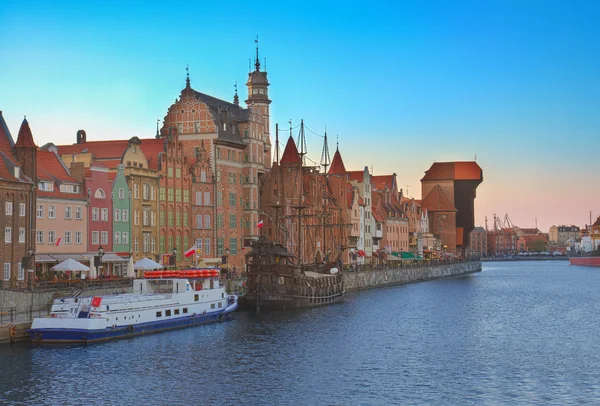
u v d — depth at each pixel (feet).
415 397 198.29
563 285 612.29
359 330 306.76
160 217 415.23
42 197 338.75
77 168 365.40
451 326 323.57
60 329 253.03
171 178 424.87
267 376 220.02
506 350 263.90
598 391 205.26
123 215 386.11
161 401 192.85
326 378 218.59
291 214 524.52
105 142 422.00
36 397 192.85
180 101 470.80
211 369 226.99
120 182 384.68
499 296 486.38
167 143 423.64
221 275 412.16
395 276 624.59
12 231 311.06
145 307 282.36
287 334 292.40
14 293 274.77
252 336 285.64
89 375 214.90
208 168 459.32
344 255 624.18
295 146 531.91
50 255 341.00
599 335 299.79
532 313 379.35
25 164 322.75
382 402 193.47
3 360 229.04
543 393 203.10
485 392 203.92
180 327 300.61
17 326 253.44
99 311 262.26
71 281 312.29
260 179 524.52
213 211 460.96
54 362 228.02
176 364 232.32
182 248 433.07
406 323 331.57
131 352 246.06
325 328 310.86
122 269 384.68
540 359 247.70
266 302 370.53
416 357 249.96
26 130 325.62
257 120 508.94
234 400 194.59
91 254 362.12
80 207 360.07
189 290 307.58
